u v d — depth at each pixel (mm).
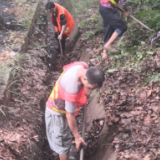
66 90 2682
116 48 5016
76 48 6219
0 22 5281
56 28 6176
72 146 4074
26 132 3486
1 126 3326
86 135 4020
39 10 7098
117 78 4305
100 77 2449
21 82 4324
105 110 3863
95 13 6727
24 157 3102
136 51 4645
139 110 3568
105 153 3369
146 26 4742
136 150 3088
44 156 3756
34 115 3902
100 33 5992
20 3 6586
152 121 3357
